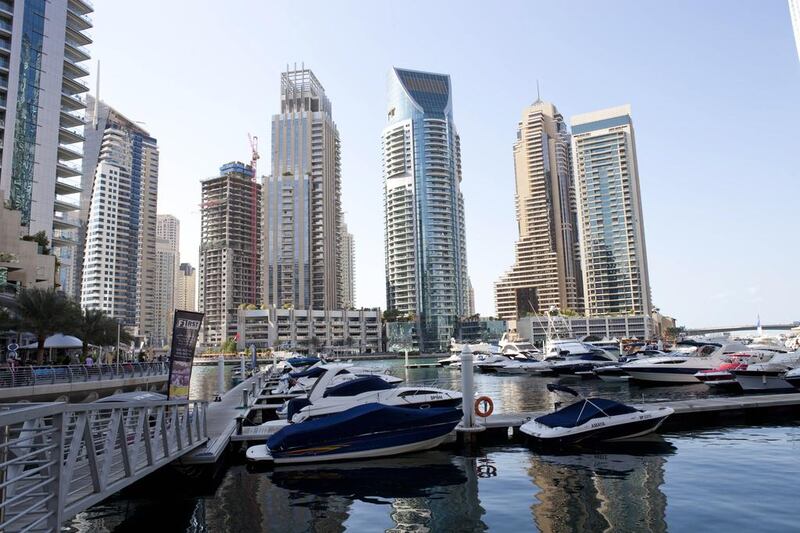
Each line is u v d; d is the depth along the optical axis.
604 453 20.45
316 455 19.97
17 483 10.90
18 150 90.50
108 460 11.51
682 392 43.59
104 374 45.09
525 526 12.80
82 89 107.12
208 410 31.94
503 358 83.75
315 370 45.22
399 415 20.94
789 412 28.45
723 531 11.95
